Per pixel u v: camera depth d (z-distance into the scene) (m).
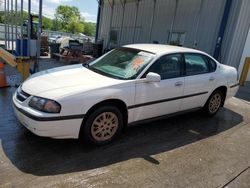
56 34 33.59
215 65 5.20
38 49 7.46
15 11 10.71
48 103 3.09
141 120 4.00
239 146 4.15
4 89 6.08
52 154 3.28
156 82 3.89
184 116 5.32
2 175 2.76
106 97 3.41
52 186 2.65
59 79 3.63
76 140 3.70
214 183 3.04
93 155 3.36
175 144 3.98
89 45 17.48
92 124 3.43
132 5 16.56
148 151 3.65
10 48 13.03
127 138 3.98
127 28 17.09
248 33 10.38
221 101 5.53
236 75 5.68
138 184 2.86
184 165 3.37
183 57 4.50
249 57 10.13
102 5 19.78
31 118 3.10
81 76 3.79
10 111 4.66
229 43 10.02
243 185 3.06
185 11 12.59
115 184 2.81
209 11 11.25
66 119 3.14
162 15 14.13
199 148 3.92
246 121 5.45
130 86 3.66
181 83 4.34
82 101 3.21
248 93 8.48
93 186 2.73
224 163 3.54
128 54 4.36
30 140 3.59
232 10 9.81
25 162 3.05
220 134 4.58
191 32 12.24
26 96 3.33
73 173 2.92
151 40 14.95
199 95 4.80
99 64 4.40
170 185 2.91
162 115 4.31
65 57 11.98
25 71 6.19
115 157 3.38
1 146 3.36
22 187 2.60
